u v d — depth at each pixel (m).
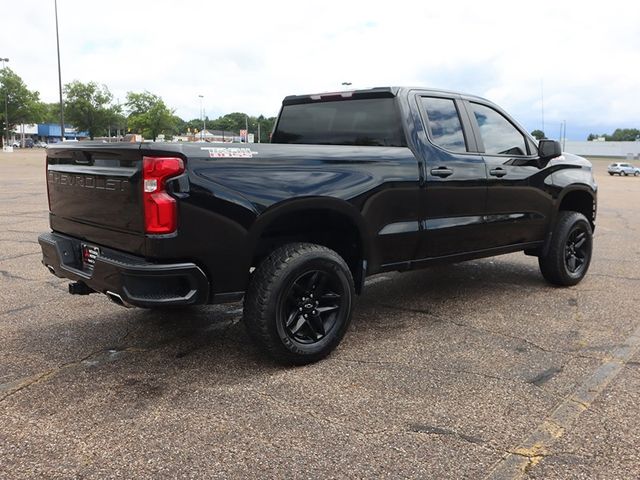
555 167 5.76
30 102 95.56
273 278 3.60
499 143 5.30
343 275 3.93
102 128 81.69
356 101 4.84
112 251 3.59
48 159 4.31
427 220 4.55
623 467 2.68
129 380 3.60
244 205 3.48
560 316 5.00
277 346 3.67
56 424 3.05
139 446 2.84
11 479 2.56
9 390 3.44
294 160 3.74
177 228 3.25
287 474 2.61
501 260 7.61
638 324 4.78
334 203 3.88
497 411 3.21
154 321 4.75
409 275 6.65
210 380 3.61
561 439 2.92
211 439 2.91
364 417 3.14
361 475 2.61
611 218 13.16
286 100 5.47
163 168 3.20
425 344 4.28
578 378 3.67
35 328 4.55
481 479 2.58
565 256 5.89
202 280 3.38
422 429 3.01
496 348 4.20
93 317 4.84
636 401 3.35
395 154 4.32
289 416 3.15
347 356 4.02
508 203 5.24
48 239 4.12
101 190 3.59
